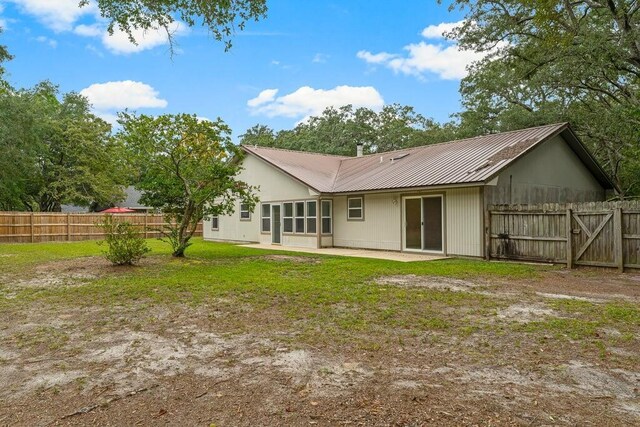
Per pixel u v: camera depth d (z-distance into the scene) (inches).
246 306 254.8
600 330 202.4
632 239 405.7
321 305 255.8
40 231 883.4
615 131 729.6
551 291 304.7
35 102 1047.0
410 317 227.5
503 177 533.0
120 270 407.2
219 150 515.5
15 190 1002.1
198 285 323.6
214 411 121.6
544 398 129.2
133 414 120.3
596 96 863.7
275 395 131.7
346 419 116.0
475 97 1132.5
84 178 1151.0
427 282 340.8
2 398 131.2
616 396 131.0
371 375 147.6
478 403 125.4
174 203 519.8
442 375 147.7
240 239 844.6
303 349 175.6
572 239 442.3
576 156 648.4
